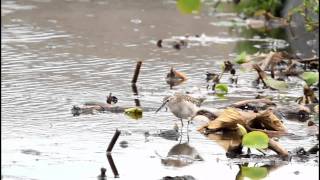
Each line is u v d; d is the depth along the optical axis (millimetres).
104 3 23234
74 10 21766
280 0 20422
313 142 9812
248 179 8422
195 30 18969
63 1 23453
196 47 16844
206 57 15680
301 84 13289
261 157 9125
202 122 10586
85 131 10086
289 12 18438
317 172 8664
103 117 10828
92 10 21812
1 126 10227
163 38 17812
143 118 10805
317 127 10375
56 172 8461
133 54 15914
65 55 15633
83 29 18812
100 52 16047
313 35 17672
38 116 10828
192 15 21219
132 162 8852
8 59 15078
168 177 8289
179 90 12641
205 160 8984
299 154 9234
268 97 12258
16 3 22797
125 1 23625
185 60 15352
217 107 11367
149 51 16281
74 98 11969
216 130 10133
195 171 8609
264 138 9109
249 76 13820
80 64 14758
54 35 17906
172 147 9438
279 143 9664
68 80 13336
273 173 8617
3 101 11688
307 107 11438
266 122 10289
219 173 8555
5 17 20266
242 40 17703
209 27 19391
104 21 20047
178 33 18516
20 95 12102
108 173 8477
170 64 14930
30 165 8664
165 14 21391
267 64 14258
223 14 21422
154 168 8656
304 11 16562
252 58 14758
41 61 14969
